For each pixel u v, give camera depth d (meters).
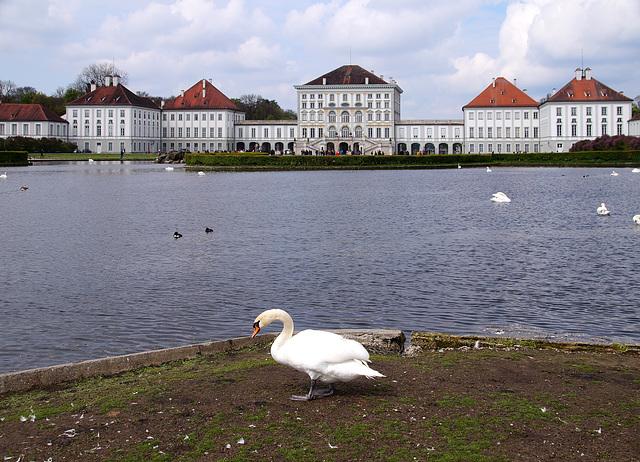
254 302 17.95
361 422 8.41
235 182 68.31
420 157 103.50
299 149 158.75
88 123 159.88
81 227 32.88
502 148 159.88
